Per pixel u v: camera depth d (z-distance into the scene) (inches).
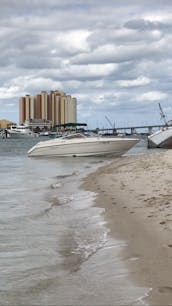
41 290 268.7
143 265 302.4
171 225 404.8
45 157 1923.0
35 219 489.7
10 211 543.5
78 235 406.0
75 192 710.5
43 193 717.3
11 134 6146.7
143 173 845.8
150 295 248.4
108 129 2918.3
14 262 328.2
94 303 243.6
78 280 283.4
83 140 1891.0
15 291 268.2
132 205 526.3
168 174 776.3
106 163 1489.9
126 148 1909.4
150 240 366.0
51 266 316.2
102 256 332.5
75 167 1350.9
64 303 246.4
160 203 511.8
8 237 404.2
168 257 316.5
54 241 387.2
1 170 1257.4
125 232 401.7
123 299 246.2
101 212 507.8
